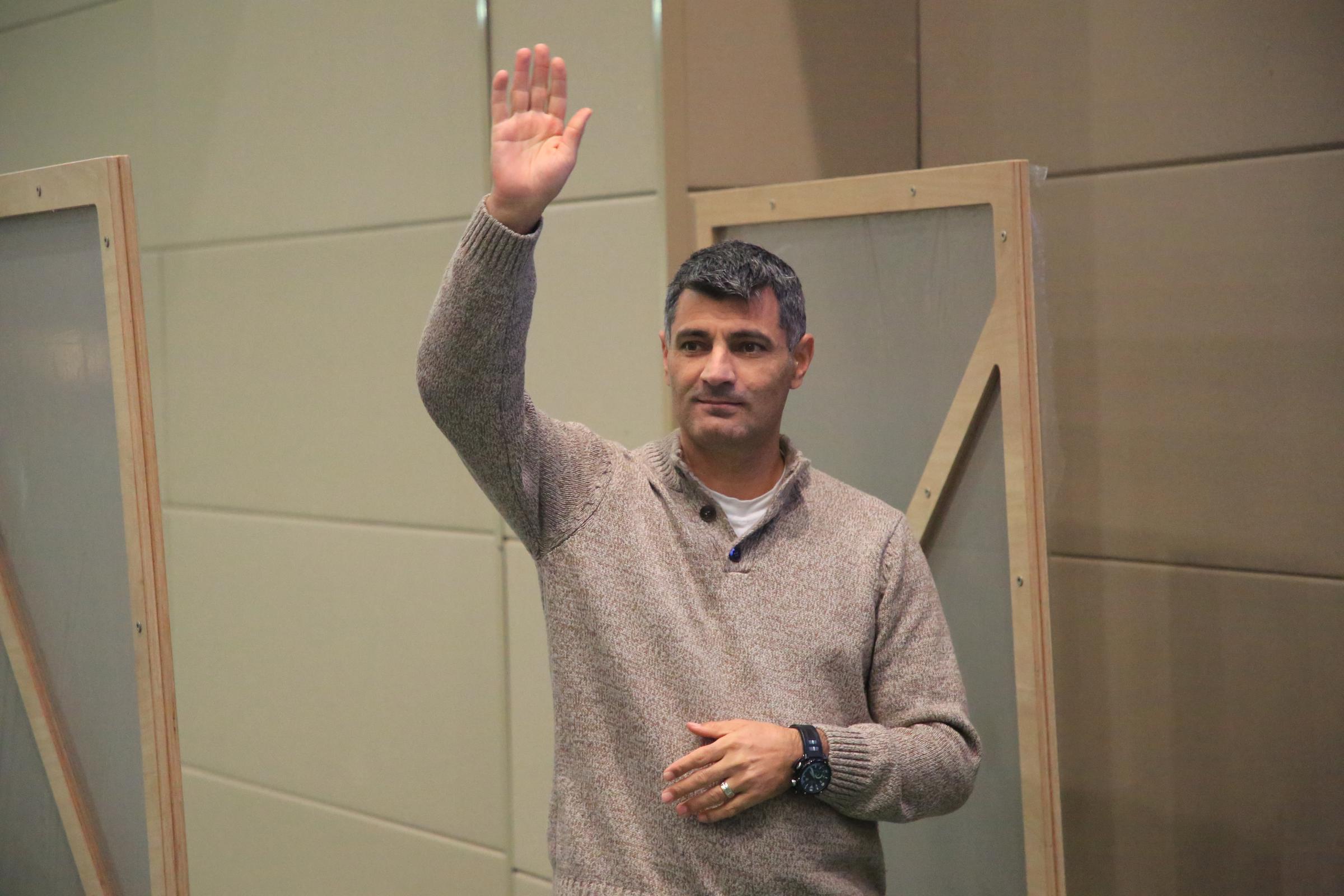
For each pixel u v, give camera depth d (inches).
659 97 174.1
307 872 234.4
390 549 215.9
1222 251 187.5
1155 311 194.7
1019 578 147.3
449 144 199.5
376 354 214.2
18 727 149.3
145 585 129.3
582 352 187.6
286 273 226.5
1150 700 197.6
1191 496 192.2
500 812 203.0
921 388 158.4
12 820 152.7
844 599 109.5
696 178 178.4
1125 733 200.8
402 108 205.6
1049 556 207.5
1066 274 203.9
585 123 99.5
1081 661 205.0
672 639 105.5
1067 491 205.5
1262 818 187.2
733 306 108.0
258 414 235.0
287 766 236.5
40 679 145.4
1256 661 187.0
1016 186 144.3
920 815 109.3
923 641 112.5
